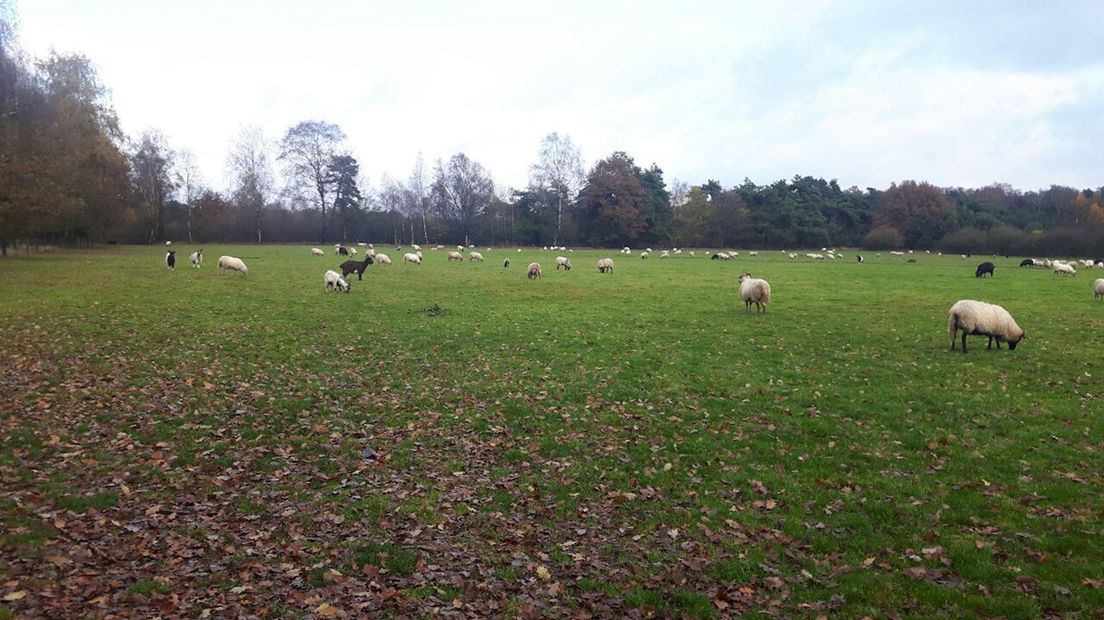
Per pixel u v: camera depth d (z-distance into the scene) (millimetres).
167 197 97750
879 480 8750
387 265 54062
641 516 7781
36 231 54188
